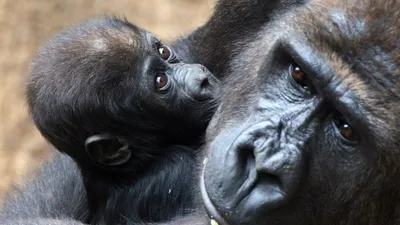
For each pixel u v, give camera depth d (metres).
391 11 8.27
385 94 8.02
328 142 8.39
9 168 19.58
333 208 8.55
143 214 11.47
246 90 9.41
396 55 8.08
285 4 10.72
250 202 8.31
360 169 8.34
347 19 8.31
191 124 11.76
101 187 11.78
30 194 12.66
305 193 8.48
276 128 8.45
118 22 12.38
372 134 8.02
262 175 8.33
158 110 11.71
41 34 21.14
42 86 11.89
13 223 10.67
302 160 8.34
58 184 12.62
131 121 11.71
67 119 11.77
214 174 8.62
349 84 8.11
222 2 11.88
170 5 21.83
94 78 11.71
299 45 8.41
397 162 8.13
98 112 11.69
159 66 11.84
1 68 20.78
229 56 11.73
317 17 8.49
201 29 12.79
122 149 11.71
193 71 11.76
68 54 11.92
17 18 21.33
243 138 8.48
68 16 21.33
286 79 8.71
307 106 8.48
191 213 10.18
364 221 8.61
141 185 11.60
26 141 20.00
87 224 11.01
